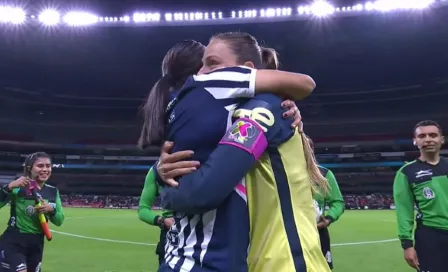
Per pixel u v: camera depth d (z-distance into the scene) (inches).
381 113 1802.4
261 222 51.1
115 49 1517.0
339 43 1441.9
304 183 55.4
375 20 1316.4
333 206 173.2
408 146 1712.6
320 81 1740.9
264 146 50.7
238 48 59.5
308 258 50.6
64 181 1764.3
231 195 50.1
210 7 1368.1
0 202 188.1
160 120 58.4
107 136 1902.1
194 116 52.6
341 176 1711.4
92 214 982.4
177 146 53.8
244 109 52.1
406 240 159.9
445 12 1245.7
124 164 1835.6
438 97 1711.4
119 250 403.9
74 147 1855.3
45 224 191.6
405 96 1765.5
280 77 54.8
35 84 1774.1
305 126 1854.1
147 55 1553.9
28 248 192.4
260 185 51.7
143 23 1391.5
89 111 1923.0
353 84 1760.6
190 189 48.4
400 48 1466.5
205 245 49.6
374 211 1190.9
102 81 1775.3
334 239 516.4
